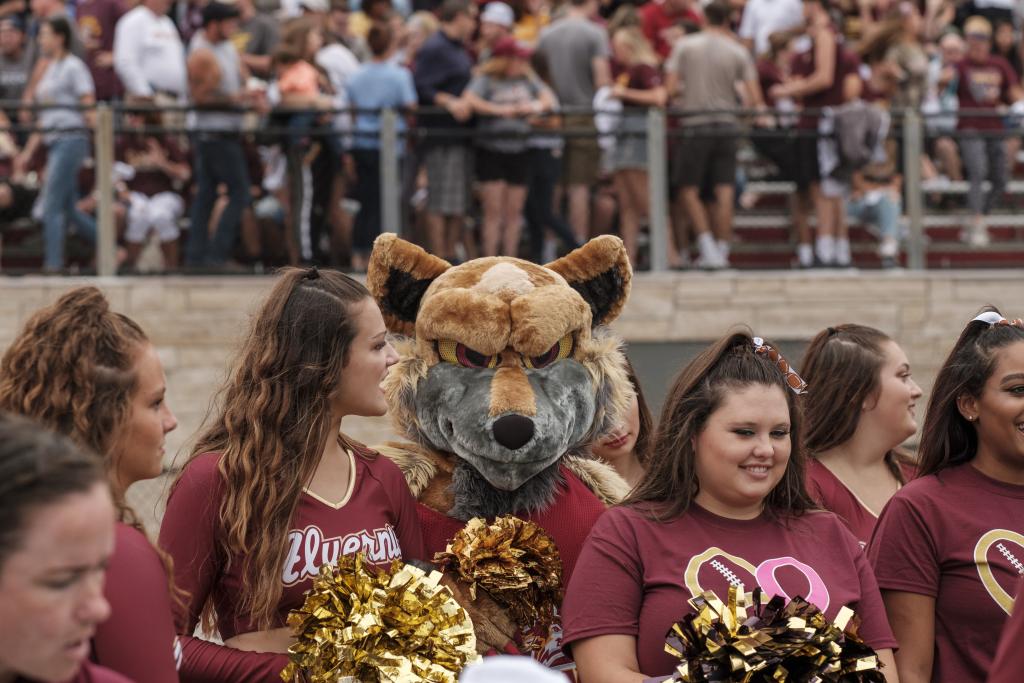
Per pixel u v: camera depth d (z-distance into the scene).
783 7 17.02
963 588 5.34
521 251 14.04
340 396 5.24
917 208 15.49
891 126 15.40
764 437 4.99
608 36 15.27
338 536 5.16
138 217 13.76
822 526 5.18
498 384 5.59
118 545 3.94
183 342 13.81
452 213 13.79
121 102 14.27
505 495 5.79
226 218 13.83
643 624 4.91
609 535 5.07
